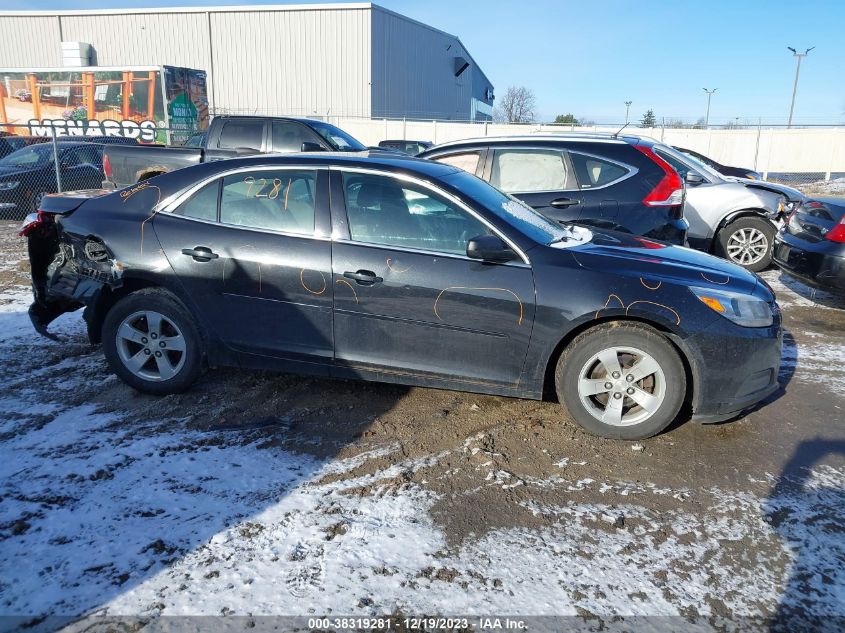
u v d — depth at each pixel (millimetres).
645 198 6164
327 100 35250
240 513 2996
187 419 3955
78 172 12875
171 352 4242
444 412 4133
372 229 3910
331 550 2748
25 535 2803
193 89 22859
